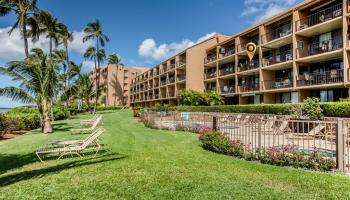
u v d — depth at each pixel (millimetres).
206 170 7863
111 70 96312
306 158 7969
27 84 18672
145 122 24625
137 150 11406
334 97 25328
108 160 9477
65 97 23828
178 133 17875
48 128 19547
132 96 94688
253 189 6113
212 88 45469
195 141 13820
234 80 41719
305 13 27453
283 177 6988
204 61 48344
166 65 61812
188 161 9094
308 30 25984
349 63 22406
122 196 5797
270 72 33062
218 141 10805
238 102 39938
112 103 95312
